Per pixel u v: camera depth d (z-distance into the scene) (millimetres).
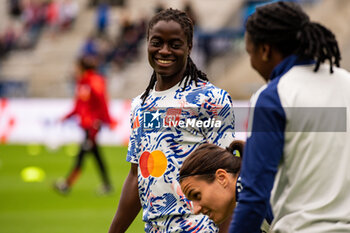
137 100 9930
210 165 8078
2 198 25812
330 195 7086
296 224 7164
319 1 57094
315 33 7340
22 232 19219
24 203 24641
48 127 50500
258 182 7066
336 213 7074
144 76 63281
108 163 37125
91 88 25656
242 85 56594
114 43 65938
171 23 9352
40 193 27078
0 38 71688
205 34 56750
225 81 56781
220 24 63156
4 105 51312
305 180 7152
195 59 56188
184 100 9391
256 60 7652
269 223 7754
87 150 26203
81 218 21578
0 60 71000
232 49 57500
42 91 67750
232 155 8266
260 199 7043
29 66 69938
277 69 7434
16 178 31609
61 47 70688
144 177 9516
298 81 7281
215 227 9328
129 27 64500
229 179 8086
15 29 73125
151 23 9539
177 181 9266
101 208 23562
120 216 10062
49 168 35406
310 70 7387
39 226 20172
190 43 9609
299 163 7168
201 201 8156
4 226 20188
